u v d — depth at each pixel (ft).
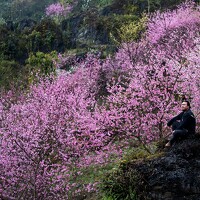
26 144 31.99
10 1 302.04
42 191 31.68
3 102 55.93
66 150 36.86
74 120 39.29
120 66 74.18
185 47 65.57
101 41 122.83
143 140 39.04
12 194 31.53
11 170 31.73
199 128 36.63
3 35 126.62
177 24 82.48
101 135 37.99
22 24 150.41
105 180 27.78
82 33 135.03
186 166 23.68
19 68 102.68
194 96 39.19
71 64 91.81
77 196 31.76
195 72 40.22
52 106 39.04
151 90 37.24
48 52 123.75
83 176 36.22
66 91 50.06
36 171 30.58
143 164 25.72
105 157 38.88
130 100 37.04
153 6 135.03
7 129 36.09
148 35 88.43
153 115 36.58
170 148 25.75
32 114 40.86
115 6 151.64
